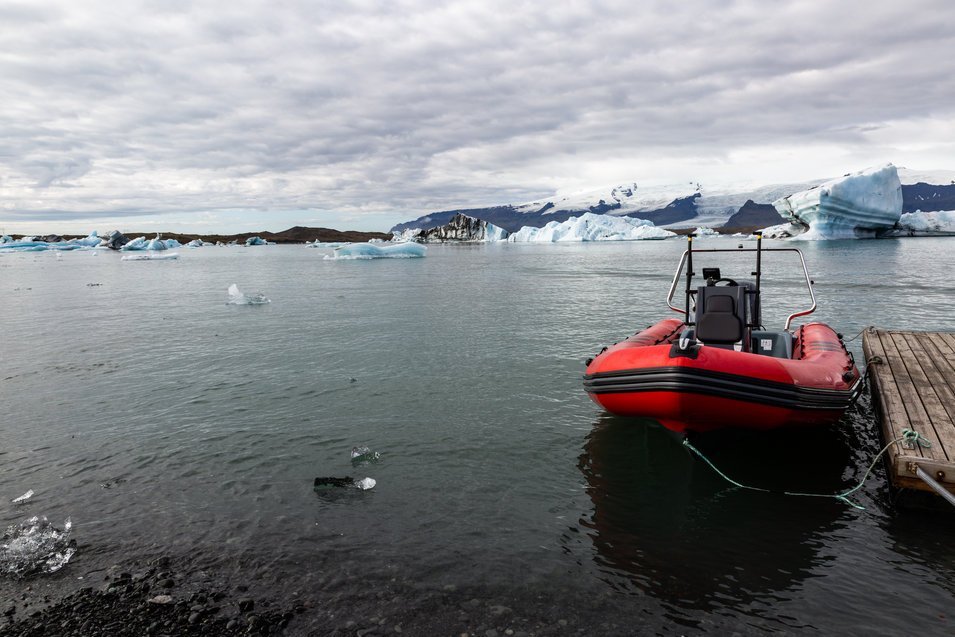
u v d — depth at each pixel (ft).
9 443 22.58
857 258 122.93
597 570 13.85
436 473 19.33
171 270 152.46
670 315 53.52
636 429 23.20
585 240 388.78
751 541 15.11
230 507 17.12
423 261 179.32
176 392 29.32
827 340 25.49
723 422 19.93
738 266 113.19
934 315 49.39
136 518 16.53
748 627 11.83
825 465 19.81
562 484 18.52
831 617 12.09
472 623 12.00
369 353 37.47
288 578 13.64
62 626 12.12
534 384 29.55
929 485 15.72
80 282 112.88
